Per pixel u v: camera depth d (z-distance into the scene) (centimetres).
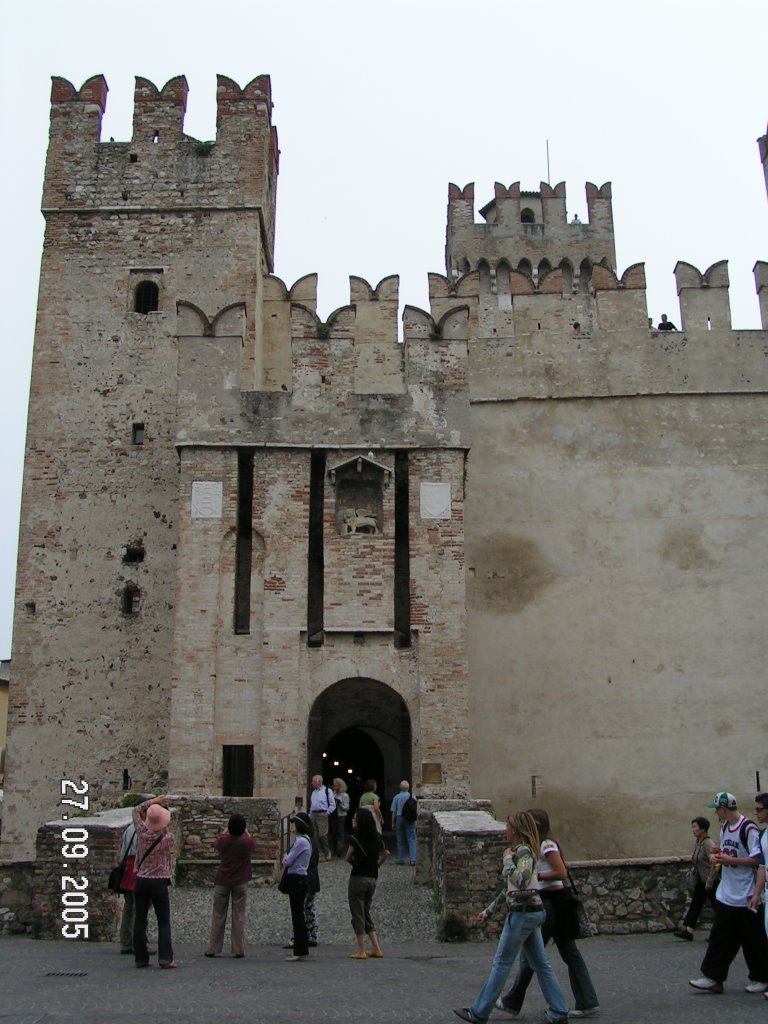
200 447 2809
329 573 2736
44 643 3070
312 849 1605
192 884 2098
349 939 1688
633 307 3438
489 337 3456
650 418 3359
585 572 3241
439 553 2753
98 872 1634
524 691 3147
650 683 3155
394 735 3228
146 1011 1078
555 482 3309
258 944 1631
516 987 1108
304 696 2648
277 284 3519
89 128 3550
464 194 5488
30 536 3161
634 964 1392
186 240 3438
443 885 1689
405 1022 1039
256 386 3316
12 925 1675
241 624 2745
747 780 3083
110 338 3338
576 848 3028
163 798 2134
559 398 3372
